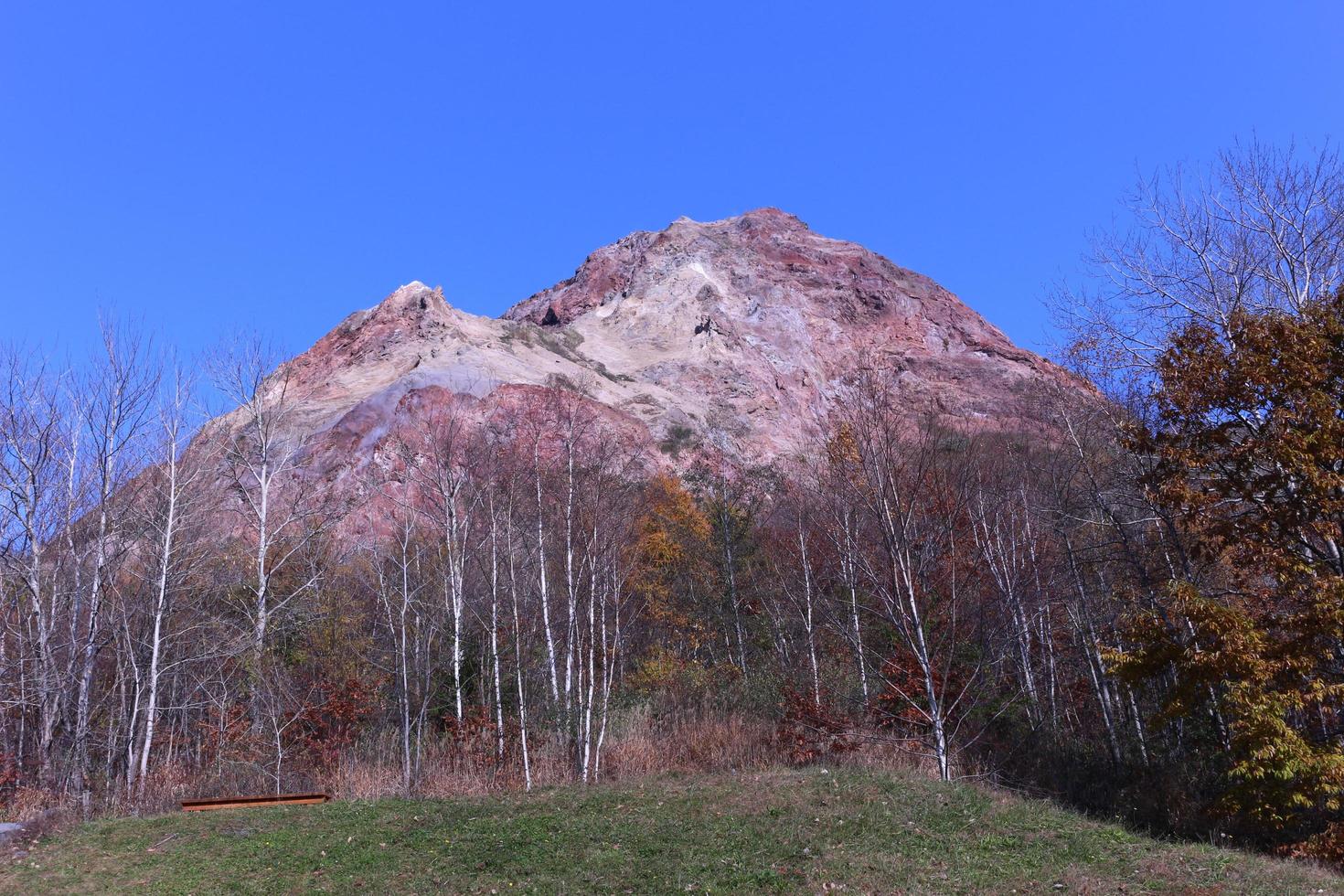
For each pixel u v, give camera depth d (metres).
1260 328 16.39
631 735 23.58
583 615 25.92
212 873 13.42
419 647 24.94
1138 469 20.20
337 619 27.22
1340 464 15.77
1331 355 16.08
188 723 26.58
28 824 16.42
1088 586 23.80
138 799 19.72
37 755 22.48
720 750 22.62
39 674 22.38
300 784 21.66
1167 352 17.69
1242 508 17.83
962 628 22.44
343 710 23.50
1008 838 13.17
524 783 20.66
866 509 21.47
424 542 29.00
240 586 27.14
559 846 13.73
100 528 22.25
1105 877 11.51
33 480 22.69
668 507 36.69
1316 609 14.53
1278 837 14.74
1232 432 16.81
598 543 25.97
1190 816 16.11
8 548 22.53
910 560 19.28
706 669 29.48
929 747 20.22
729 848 13.16
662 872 12.30
